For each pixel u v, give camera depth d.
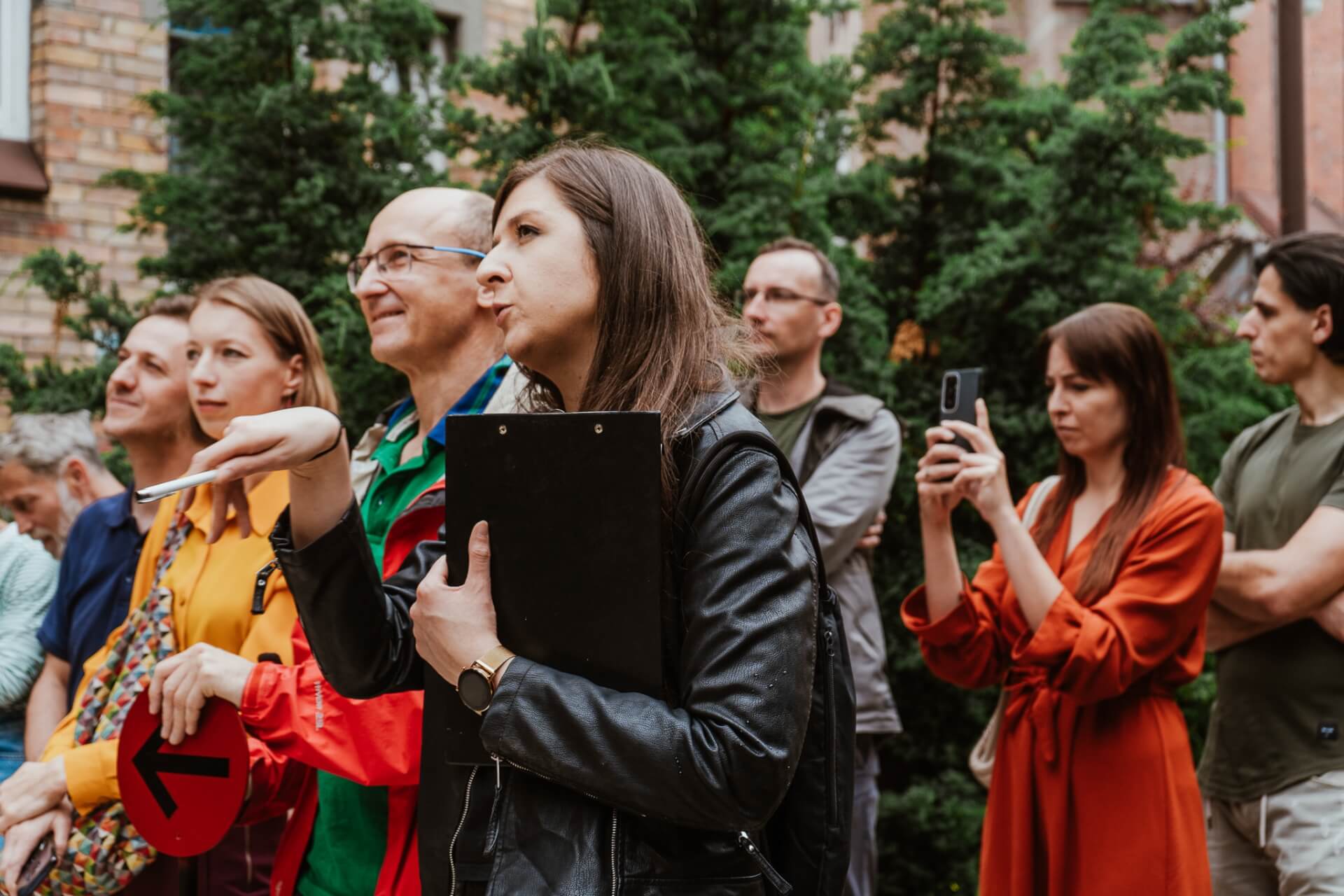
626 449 1.25
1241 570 2.58
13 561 3.19
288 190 4.09
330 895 1.90
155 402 3.05
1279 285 2.78
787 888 1.27
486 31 5.63
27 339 4.99
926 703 4.51
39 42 5.07
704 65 4.63
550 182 1.41
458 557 1.33
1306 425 2.79
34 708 3.02
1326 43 9.09
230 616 2.26
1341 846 2.49
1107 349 2.62
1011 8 7.44
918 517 4.52
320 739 1.75
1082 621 2.39
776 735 1.19
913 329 4.91
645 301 1.37
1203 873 2.43
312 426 1.41
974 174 4.83
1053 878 2.46
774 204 4.45
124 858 2.16
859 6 4.93
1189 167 8.05
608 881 1.22
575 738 1.20
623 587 1.25
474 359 2.16
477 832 1.34
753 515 1.26
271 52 4.10
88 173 5.13
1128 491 2.60
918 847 4.38
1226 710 2.74
